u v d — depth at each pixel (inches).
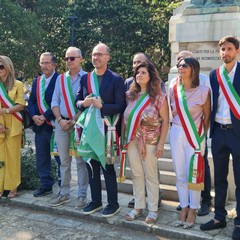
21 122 219.3
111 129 179.9
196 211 183.2
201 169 167.9
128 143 178.1
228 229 167.0
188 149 170.4
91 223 184.7
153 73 173.9
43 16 779.4
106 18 749.9
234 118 158.2
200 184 167.6
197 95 169.0
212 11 260.2
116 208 186.5
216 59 256.1
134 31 754.2
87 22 754.2
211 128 166.1
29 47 716.7
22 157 251.6
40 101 214.1
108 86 180.5
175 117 175.5
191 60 168.6
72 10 748.6
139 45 761.6
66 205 201.3
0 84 213.3
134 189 183.0
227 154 164.2
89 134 177.3
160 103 173.0
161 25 741.9
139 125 174.6
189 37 263.6
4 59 211.5
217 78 163.5
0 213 200.2
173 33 273.7
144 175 181.0
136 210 182.2
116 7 740.7
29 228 180.1
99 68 182.5
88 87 183.6
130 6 747.4
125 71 722.2
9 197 215.9
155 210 178.1
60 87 201.9
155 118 173.2
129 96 176.7
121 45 735.7
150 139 174.2
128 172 230.5
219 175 165.8
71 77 202.4
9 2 676.7
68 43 766.5
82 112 186.1
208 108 170.6
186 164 172.2
